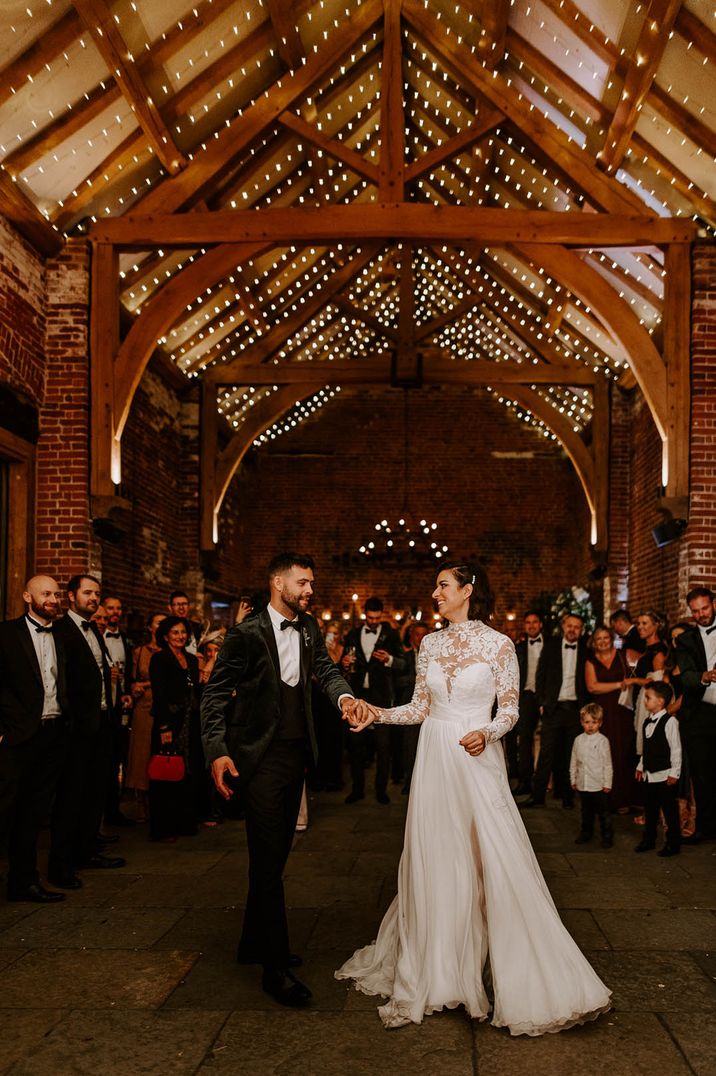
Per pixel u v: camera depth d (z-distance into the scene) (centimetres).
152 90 674
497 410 1614
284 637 310
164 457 1091
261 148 841
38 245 720
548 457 1600
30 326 714
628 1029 271
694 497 770
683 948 343
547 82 750
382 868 471
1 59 554
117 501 739
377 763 688
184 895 417
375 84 910
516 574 1579
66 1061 251
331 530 1612
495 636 305
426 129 1026
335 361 1166
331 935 360
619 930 365
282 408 1175
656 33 580
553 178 859
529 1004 266
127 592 938
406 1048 258
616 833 574
